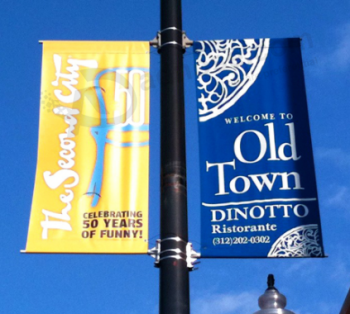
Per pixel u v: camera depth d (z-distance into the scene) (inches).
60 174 490.3
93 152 499.8
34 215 476.4
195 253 429.1
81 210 479.2
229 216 478.9
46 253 465.1
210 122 514.3
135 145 503.2
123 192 485.4
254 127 511.8
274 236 473.1
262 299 424.8
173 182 440.1
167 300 406.6
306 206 482.9
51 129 507.5
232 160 498.6
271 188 487.8
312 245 471.5
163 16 511.2
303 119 514.6
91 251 465.1
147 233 472.1
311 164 496.7
